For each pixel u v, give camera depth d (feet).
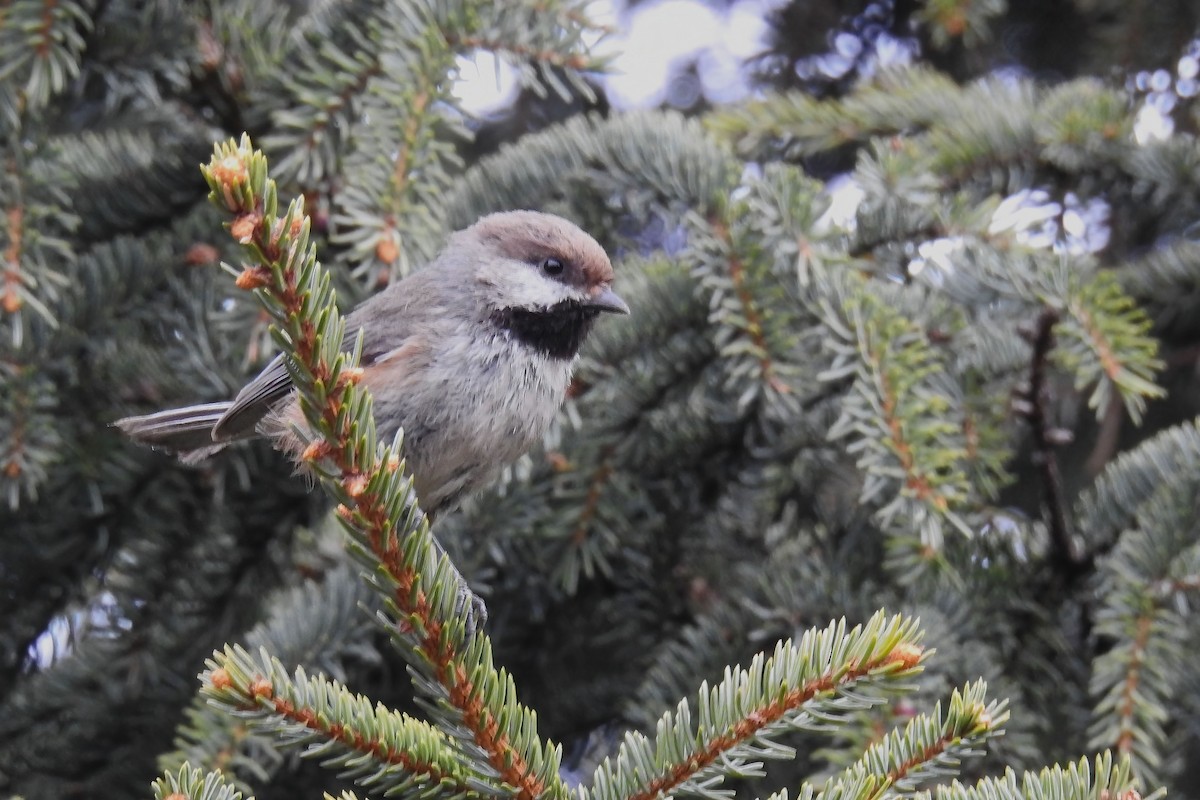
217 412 23.52
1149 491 23.86
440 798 14.67
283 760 25.27
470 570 25.17
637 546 26.48
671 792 14.57
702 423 26.48
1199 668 22.24
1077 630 23.63
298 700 14.23
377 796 26.84
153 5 25.35
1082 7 32.14
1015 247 25.67
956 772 14.94
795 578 24.18
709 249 24.22
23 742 25.66
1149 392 22.20
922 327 25.00
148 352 26.48
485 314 23.70
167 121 28.19
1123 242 32.09
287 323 13.96
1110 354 22.65
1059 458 33.42
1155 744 22.21
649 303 26.02
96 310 25.27
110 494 26.17
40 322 24.25
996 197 26.17
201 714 20.95
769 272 24.22
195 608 26.48
